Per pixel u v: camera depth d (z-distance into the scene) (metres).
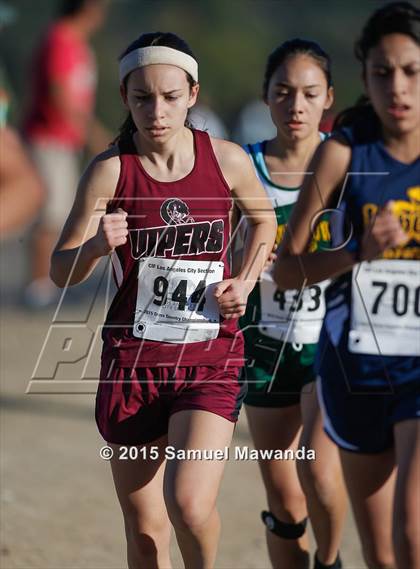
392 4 10.57
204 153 11.28
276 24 122.00
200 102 44.84
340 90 103.81
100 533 15.36
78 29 32.03
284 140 13.45
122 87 11.23
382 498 11.07
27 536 15.09
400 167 10.73
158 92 10.86
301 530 13.34
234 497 17.11
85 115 32.84
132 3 113.06
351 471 11.09
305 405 12.79
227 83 101.12
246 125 58.72
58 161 32.38
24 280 38.34
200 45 102.69
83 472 18.08
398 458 10.41
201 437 10.67
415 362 10.79
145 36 11.03
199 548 10.50
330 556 12.55
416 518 9.96
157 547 11.43
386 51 10.42
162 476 11.41
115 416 11.23
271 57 13.48
